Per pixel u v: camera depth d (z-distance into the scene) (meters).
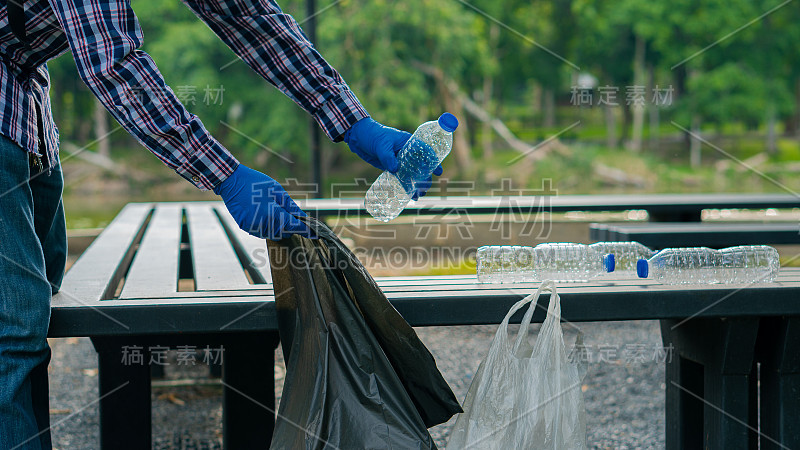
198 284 2.21
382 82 18.84
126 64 1.61
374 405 1.71
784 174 21.66
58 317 1.81
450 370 3.95
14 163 1.66
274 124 18.77
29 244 1.69
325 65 1.88
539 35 25.31
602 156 22.44
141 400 2.12
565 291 1.95
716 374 2.12
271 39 1.86
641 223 4.84
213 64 18.48
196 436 3.06
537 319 1.95
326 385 1.71
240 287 2.14
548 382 1.84
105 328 1.82
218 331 1.85
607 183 20.80
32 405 1.72
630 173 21.56
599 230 4.66
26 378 1.67
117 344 2.10
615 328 4.53
